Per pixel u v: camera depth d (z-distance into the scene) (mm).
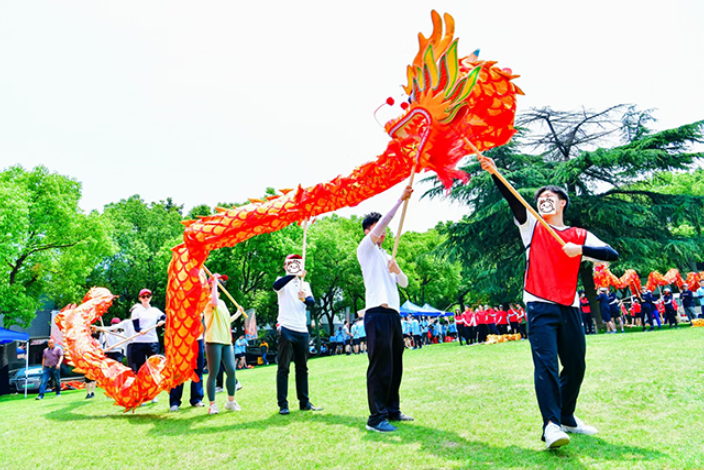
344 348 28781
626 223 22266
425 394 5562
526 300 3633
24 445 4477
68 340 6719
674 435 3223
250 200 5336
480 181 23109
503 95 4156
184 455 3707
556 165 24516
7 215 19031
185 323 5449
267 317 31969
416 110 4059
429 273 37125
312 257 28078
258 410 5531
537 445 3271
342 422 4480
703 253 22219
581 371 3492
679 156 21734
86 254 23328
